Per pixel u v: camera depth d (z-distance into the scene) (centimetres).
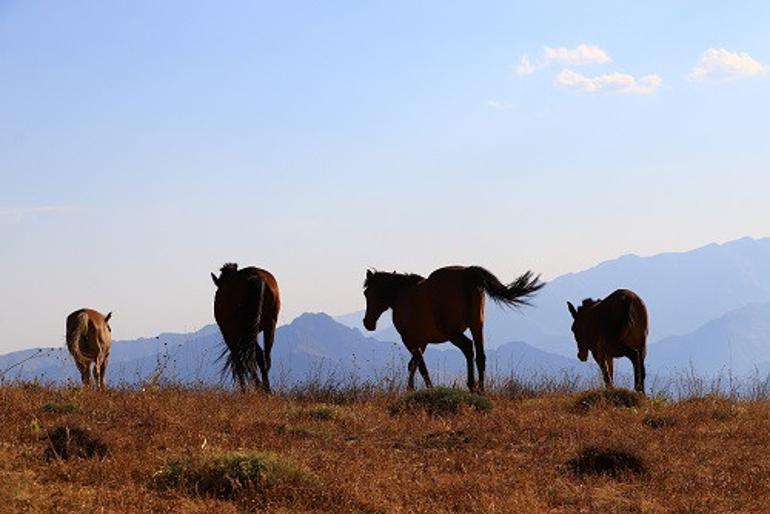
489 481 1016
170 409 1370
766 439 1320
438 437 1312
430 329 1944
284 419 1408
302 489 909
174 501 861
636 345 2075
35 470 956
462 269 1900
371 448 1198
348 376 1847
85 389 1594
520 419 1426
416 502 923
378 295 2119
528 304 1862
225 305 1830
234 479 917
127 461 995
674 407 1616
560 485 1023
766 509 939
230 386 1755
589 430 1352
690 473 1095
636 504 959
